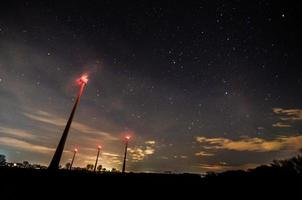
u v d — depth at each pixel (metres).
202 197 6.06
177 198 6.41
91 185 8.52
